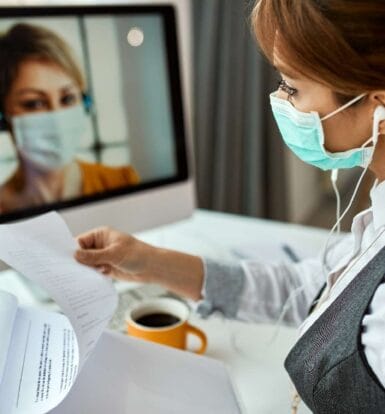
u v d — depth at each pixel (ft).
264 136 5.79
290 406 2.11
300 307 2.47
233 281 2.46
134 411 1.64
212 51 5.00
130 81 2.88
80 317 1.54
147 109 2.97
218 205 5.49
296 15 1.47
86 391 1.65
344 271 1.89
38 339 1.77
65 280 1.72
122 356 1.85
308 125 1.75
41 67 2.55
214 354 2.43
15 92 2.49
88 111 2.75
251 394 2.18
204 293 2.44
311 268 2.50
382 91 1.55
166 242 3.50
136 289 2.89
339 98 1.64
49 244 2.04
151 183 3.04
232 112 5.36
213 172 5.42
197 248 3.41
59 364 1.65
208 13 4.88
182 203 3.22
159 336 2.23
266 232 3.68
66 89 2.65
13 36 2.44
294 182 7.71
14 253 1.73
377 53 1.44
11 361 1.63
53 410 1.54
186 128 3.15
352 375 1.56
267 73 5.43
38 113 2.57
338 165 1.89
